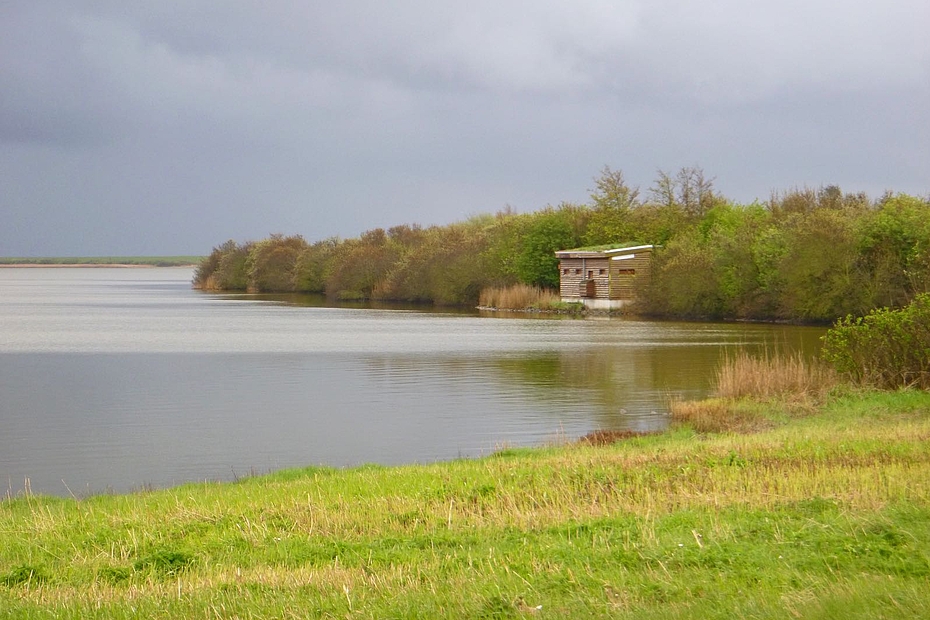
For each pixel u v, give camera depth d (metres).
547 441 24.34
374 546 11.98
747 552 10.20
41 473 21.97
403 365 43.19
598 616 8.40
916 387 26.84
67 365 44.72
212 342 56.75
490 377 38.34
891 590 8.34
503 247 100.25
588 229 96.19
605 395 32.69
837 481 14.05
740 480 14.68
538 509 13.69
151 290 164.00
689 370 39.31
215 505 15.15
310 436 26.17
